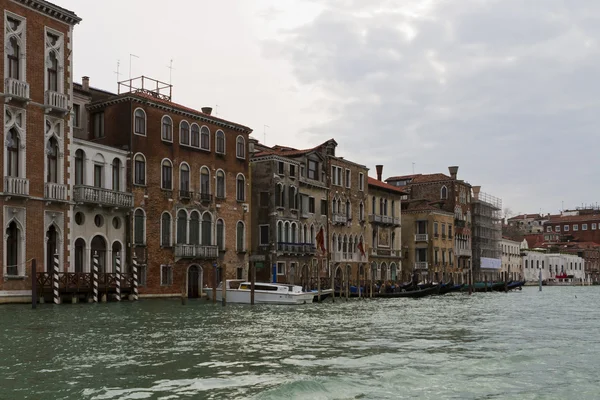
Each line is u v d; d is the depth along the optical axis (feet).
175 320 74.95
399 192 217.15
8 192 94.53
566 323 78.95
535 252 378.53
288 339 57.21
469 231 266.57
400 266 217.36
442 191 253.85
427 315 92.48
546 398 33.45
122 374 38.11
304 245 164.14
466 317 88.99
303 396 32.81
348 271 186.19
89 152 112.27
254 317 82.58
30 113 99.60
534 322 80.48
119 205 115.44
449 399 32.91
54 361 42.37
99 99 125.29
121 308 92.07
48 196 101.50
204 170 137.59
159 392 33.47
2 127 95.25
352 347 51.93
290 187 161.17
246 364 42.42
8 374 37.73
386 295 158.10
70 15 106.32
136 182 121.29
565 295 196.85
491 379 38.01
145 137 123.54
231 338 57.06
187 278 131.44
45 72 102.58
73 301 98.73
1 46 95.40
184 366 41.22
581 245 444.55
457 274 251.60
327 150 180.65
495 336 61.87
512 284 246.47
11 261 96.48
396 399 32.65
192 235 133.69
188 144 133.59
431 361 44.39
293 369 40.73
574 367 42.42
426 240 231.91
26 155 98.53
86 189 108.58
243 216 147.64
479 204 279.69
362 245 190.19
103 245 114.73
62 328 62.34
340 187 184.14
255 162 157.79
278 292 114.52
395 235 215.92
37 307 89.15
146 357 44.65
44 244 100.83
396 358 45.68
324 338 58.39
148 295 122.01
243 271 146.61
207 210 137.08
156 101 125.49
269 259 153.79
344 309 105.09
